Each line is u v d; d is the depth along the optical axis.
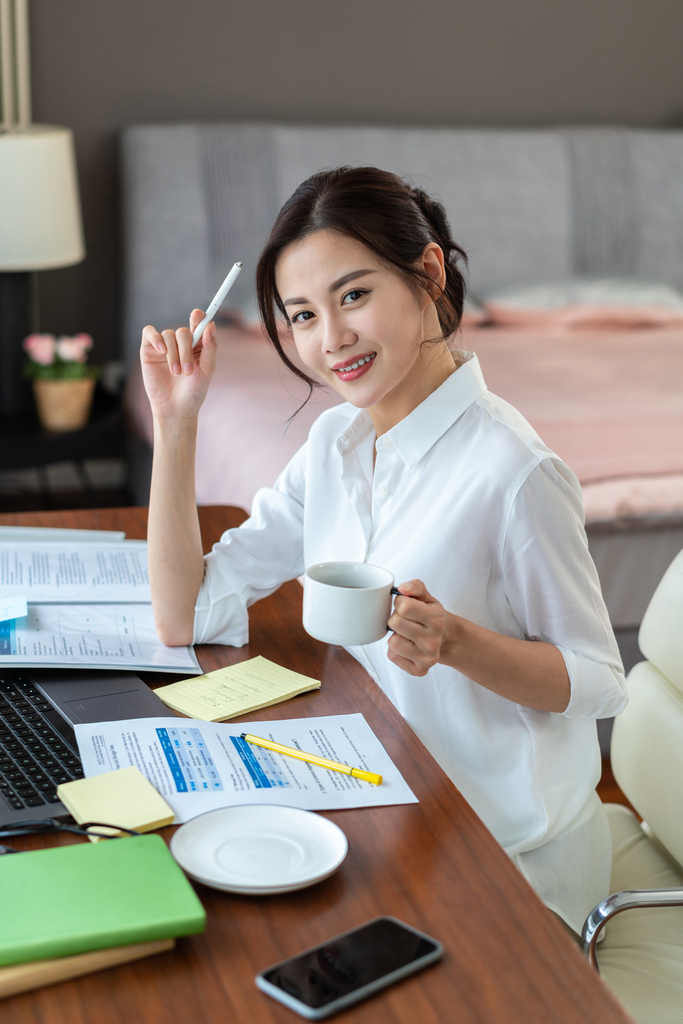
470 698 0.98
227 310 3.49
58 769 0.76
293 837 0.68
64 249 2.98
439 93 3.79
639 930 1.01
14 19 3.18
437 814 0.74
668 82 4.06
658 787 1.09
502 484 0.94
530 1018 0.55
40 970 0.55
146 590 1.14
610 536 1.99
